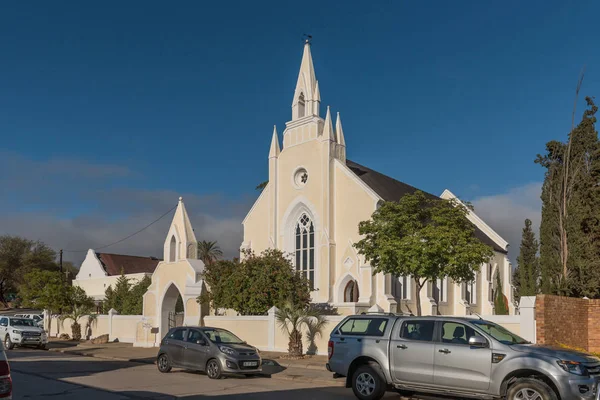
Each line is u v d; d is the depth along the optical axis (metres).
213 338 19.95
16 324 34.78
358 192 35.19
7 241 81.19
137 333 36.38
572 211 24.08
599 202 24.34
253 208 41.16
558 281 24.16
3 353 8.96
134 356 28.61
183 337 20.66
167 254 36.03
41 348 34.94
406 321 14.09
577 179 24.81
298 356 25.19
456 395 12.92
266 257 30.77
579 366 11.60
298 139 38.94
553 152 26.08
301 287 29.77
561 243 24.50
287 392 15.90
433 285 38.12
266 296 29.09
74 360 26.77
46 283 44.66
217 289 31.11
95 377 19.27
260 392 15.80
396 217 26.42
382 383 13.89
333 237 35.78
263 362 23.06
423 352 13.34
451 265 25.17
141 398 14.52
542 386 11.59
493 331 13.16
